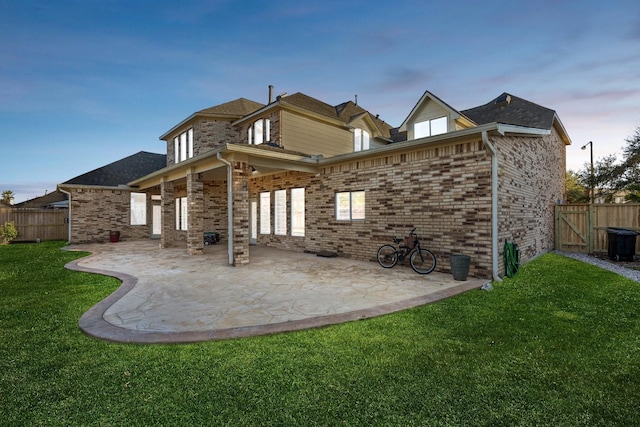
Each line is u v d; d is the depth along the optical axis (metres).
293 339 3.71
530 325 4.16
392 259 8.53
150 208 18.08
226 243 15.20
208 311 4.80
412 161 8.34
